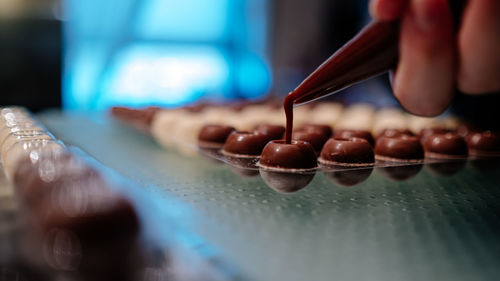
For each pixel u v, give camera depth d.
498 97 0.56
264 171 0.31
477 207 0.25
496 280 0.18
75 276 0.17
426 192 0.27
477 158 0.35
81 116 0.56
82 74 0.99
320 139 0.36
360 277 0.18
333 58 0.28
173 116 0.45
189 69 1.09
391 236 0.22
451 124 0.49
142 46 1.03
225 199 0.25
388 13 0.26
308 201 0.26
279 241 0.22
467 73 0.26
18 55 0.67
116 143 0.39
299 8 1.14
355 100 0.82
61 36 0.68
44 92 0.69
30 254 0.18
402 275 0.19
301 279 0.18
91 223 0.17
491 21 0.25
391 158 0.34
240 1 1.12
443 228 0.23
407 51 0.26
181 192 0.26
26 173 0.23
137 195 0.22
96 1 0.97
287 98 0.31
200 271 0.18
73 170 0.23
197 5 1.07
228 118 0.47
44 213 0.18
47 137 0.30
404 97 0.27
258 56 1.18
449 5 0.26
